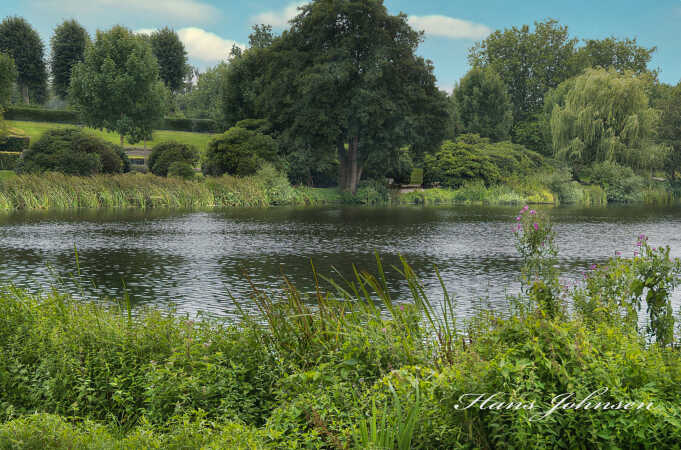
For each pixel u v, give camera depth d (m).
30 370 6.10
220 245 22.52
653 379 4.24
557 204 57.59
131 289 14.04
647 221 35.94
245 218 35.09
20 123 75.44
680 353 5.11
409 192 59.12
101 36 63.34
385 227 30.55
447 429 4.22
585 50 104.31
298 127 53.31
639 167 67.19
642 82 67.06
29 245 21.83
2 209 38.19
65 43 98.81
